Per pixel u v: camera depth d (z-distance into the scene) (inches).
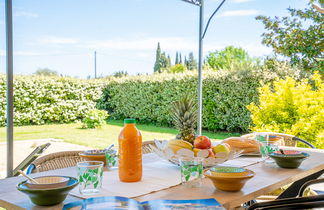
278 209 48.4
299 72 260.2
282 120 187.9
